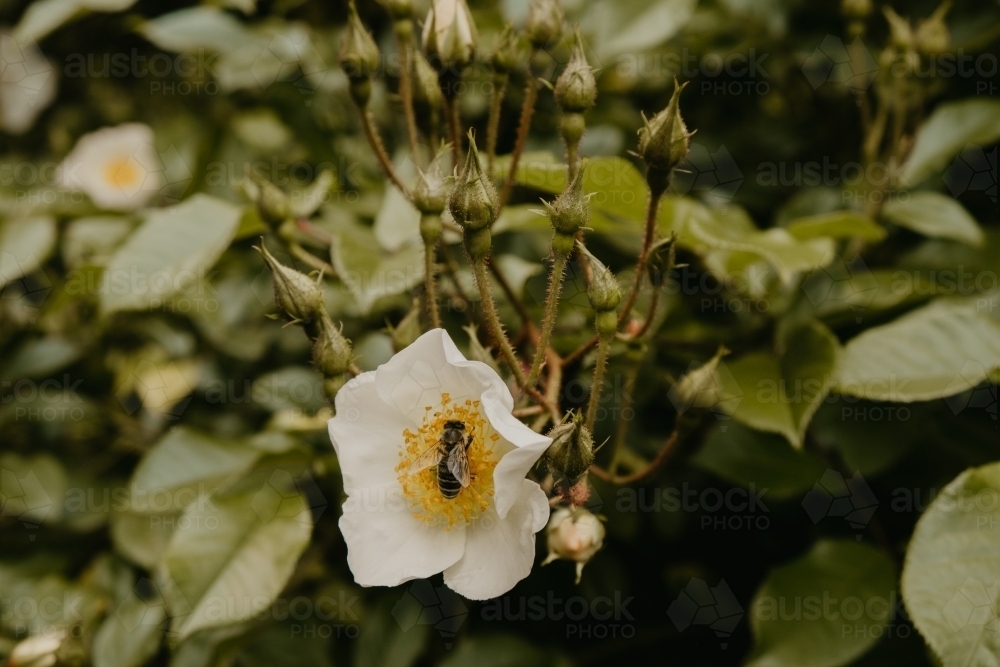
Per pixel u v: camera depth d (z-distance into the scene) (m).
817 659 0.34
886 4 0.42
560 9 0.34
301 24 0.43
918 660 0.36
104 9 0.42
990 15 0.41
